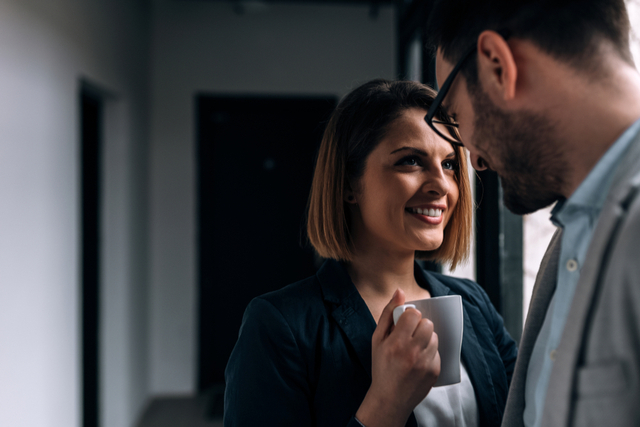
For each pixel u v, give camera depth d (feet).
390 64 12.12
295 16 12.09
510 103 1.66
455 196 2.50
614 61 1.55
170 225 11.89
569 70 1.56
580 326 1.41
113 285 9.33
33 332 5.61
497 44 1.62
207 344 12.09
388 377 2.01
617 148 1.50
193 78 11.96
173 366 11.87
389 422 2.02
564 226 1.72
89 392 8.88
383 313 2.12
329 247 2.54
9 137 5.11
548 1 1.58
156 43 11.89
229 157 12.60
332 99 12.31
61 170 6.49
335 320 2.43
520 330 4.26
